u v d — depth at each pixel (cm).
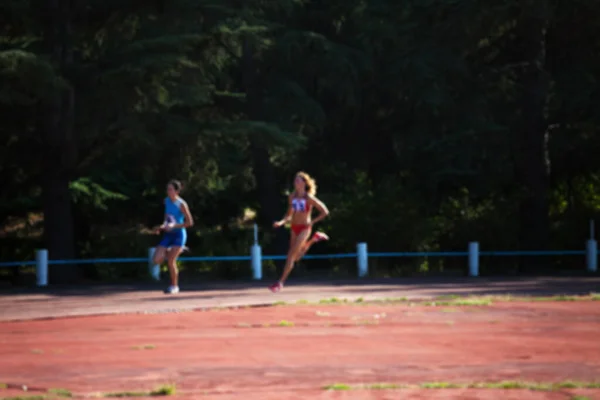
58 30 9738
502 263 12306
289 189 14525
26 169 10619
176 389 2528
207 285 8819
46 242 10419
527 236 12644
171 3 9900
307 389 2483
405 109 13238
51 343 3700
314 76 13088
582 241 12738
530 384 2503
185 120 10119
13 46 9825
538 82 12519
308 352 3322
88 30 10181
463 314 4966
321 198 12488
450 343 3588
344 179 14075
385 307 5547
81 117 9538
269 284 8869
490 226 12312
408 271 11488
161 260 7244
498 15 11750
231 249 11831
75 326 4594
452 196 12925
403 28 12450
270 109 12394
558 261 12925
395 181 12181
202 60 10275
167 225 7200
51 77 8706
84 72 9300
